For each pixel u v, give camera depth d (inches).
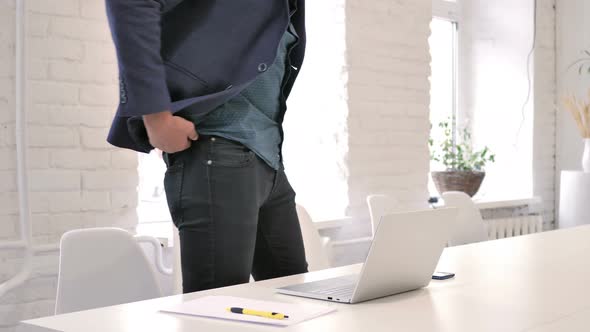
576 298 51.1
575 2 209.8
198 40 64.2
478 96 211.6
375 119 161.0
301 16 71.9
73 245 68.2
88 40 113.0
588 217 188.9
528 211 208.7
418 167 171.6
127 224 118.6
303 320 43.4
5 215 104.9
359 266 67.7
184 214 62.9
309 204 159.8
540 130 207.9
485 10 210.1
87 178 113.3
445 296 52.2
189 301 48.3
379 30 161.6
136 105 59.1
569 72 211.6
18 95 101.9
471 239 129.7
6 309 103.9
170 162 64.7
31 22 106.7
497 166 211.2
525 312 46.2
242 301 48.4
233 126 64.0
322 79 159.3
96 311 45.8
